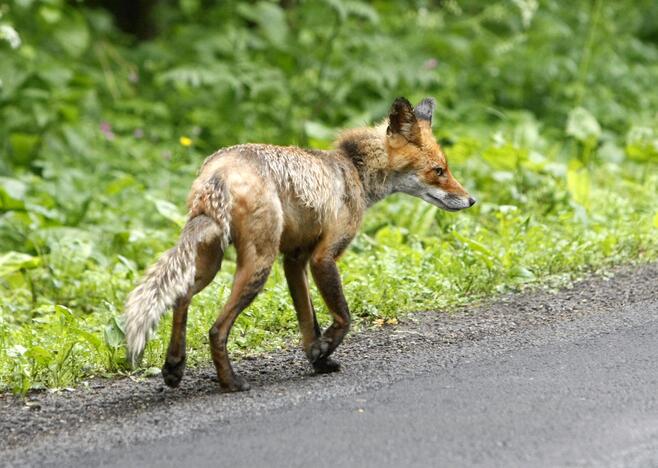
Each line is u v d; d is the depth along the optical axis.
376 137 10.17
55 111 19.70
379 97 22.17
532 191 16.39
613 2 25.33
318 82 21.08
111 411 8.59
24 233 14.70
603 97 22.39
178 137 20.48
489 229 15.09
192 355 10.23
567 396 8.34
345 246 9.72
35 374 9.59
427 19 23.16
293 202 9.19
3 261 12.75
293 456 7.25
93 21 22.94
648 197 16.73
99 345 9.97
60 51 21.97
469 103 21.78
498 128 19.94
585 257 13.15
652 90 23.80
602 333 10.15
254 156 9.02
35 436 8.03
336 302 9.47
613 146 20.12
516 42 22.59
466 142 17.55
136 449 7.57
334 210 9.54
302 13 22.91
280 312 11.40
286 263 9.65
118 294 13.09
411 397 8.45
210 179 8.76
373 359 9.80
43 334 10.81
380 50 22.00
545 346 9.81
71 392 9.24
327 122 21.53
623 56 24.69
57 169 18.05
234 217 8.73
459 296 11.98
